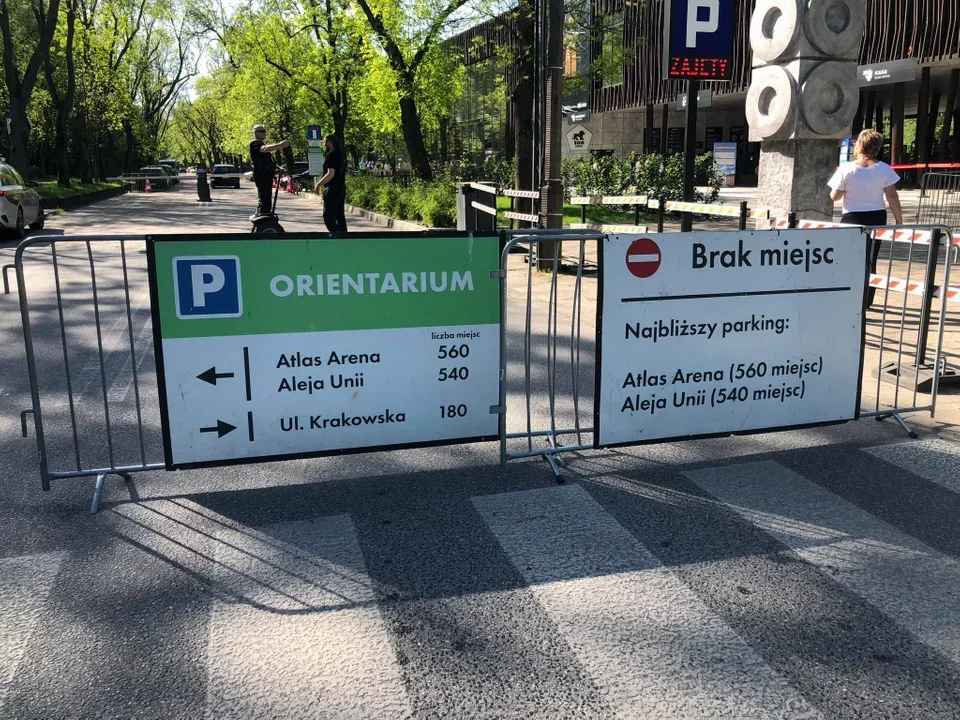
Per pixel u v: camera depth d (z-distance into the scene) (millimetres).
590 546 3822
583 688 2781
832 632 3115
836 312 5086
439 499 4367
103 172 49969
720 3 10273
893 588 3439
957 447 5094
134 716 2654
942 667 2900
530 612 3262
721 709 2676
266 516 4160
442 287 4578
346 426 4602
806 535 3934
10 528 4020
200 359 4348
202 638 3086
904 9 27844
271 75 41938
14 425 5492
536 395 6160
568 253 13891
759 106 10492
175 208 30109
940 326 5492
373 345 4547
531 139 16719
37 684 2820
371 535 3947
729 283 4840
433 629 3145
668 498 4367
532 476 4680
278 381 4457
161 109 68312
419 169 26766
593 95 44906
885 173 7914
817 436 5328
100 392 6230
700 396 4941
